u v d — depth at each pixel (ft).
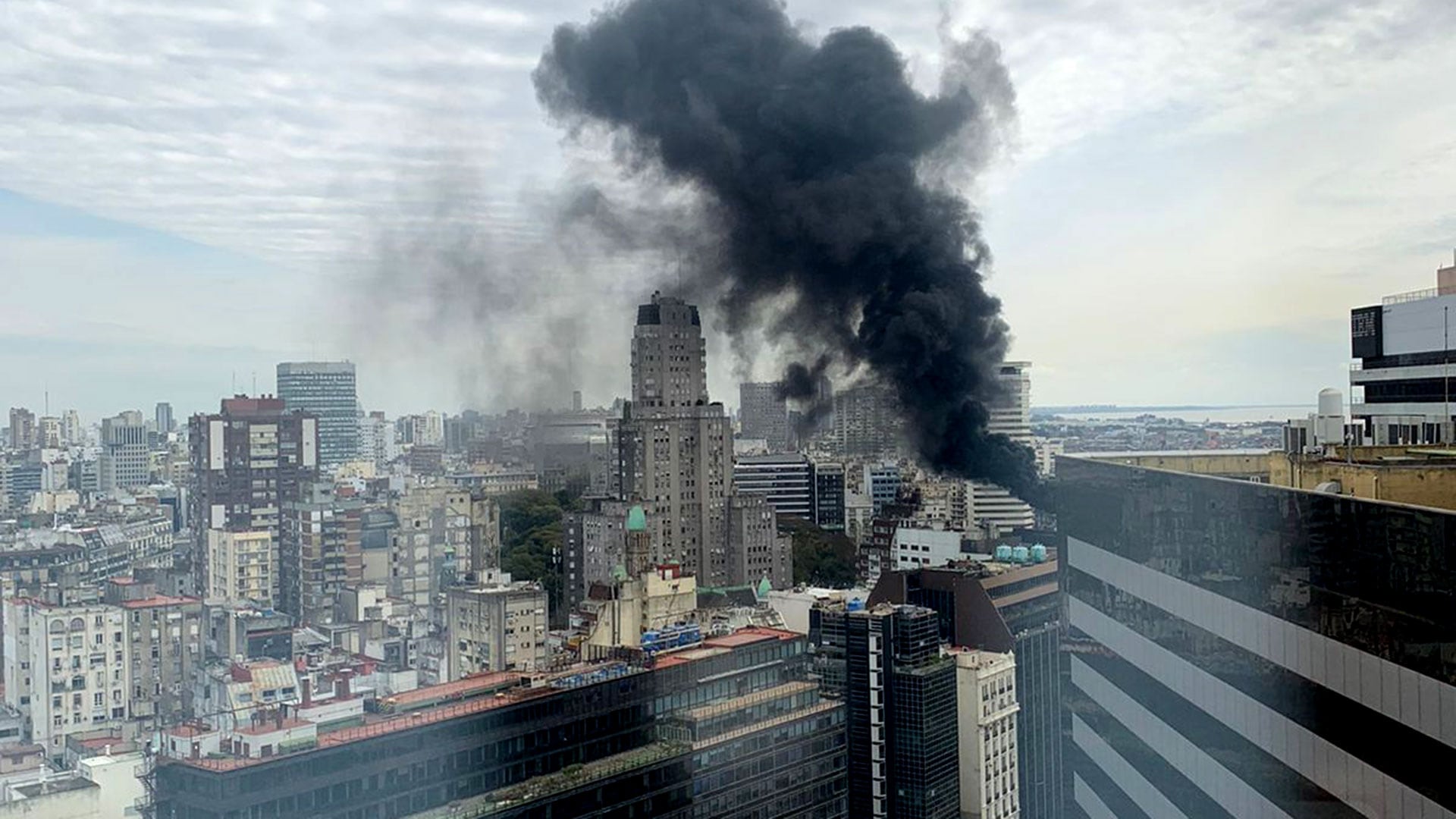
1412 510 138.10
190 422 474.49
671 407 624.18
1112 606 253.44
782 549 642.22
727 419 646.74
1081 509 278.46
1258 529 179.93
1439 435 301.02
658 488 615.16
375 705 289.74
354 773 261.24
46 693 335.88
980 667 390.01
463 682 314.96
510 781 292.61
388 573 475.72
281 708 281.33
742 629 398.01
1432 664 134.21
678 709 337.52
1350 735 153.17
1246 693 185.78
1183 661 212.23
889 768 371.97
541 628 417.28
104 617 347.36
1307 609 164.66
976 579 465.88
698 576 622.95
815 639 396.98
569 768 305.53
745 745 341.00
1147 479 229.04
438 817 274.57
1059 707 479.41
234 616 380.99
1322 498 159.84
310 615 440.86
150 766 260.01
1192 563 206.69
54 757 291.79
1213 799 200.34
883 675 372.17
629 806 307.78
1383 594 144.46
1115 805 258.37
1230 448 310.86
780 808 352.28
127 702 344.28
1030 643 461.37
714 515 633.61
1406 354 340.39
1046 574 506.07
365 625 418.72
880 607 393.70
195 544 472.03
